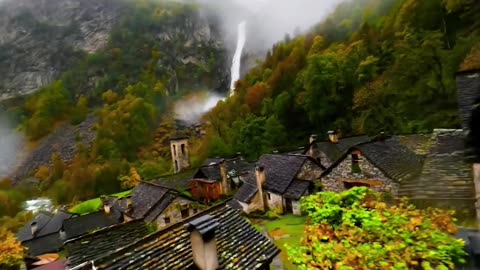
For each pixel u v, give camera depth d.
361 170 18.50
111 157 72.88
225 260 8.55
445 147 6.91
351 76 44.81
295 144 47.44
